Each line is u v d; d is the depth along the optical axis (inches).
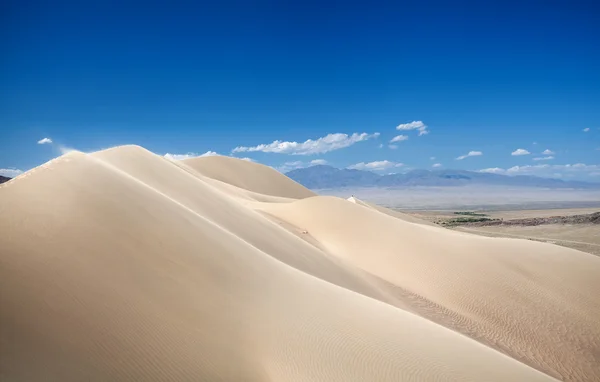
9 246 343.6
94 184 465.7
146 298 356.2
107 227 410.9
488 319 788.0
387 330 428.5
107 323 317.7
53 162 474.3
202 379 301.9
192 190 1002.1
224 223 828.6
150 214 470.3
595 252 1829.5
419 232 1165.1
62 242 367.6
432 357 382.9
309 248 912.9
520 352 679.7
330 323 414.9
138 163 1128.2
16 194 402.0
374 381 329.4
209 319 363.9
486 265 980.6
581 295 892.0
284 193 3496.6
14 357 269.0
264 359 337.4
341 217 1235.2
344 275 820.0
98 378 277.4
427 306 805.9
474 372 369.7
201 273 422.3
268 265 534.6
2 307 296.4
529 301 857.5
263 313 401.1
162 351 313.7
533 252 1061.1
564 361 673.0
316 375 326.3
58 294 322.0
